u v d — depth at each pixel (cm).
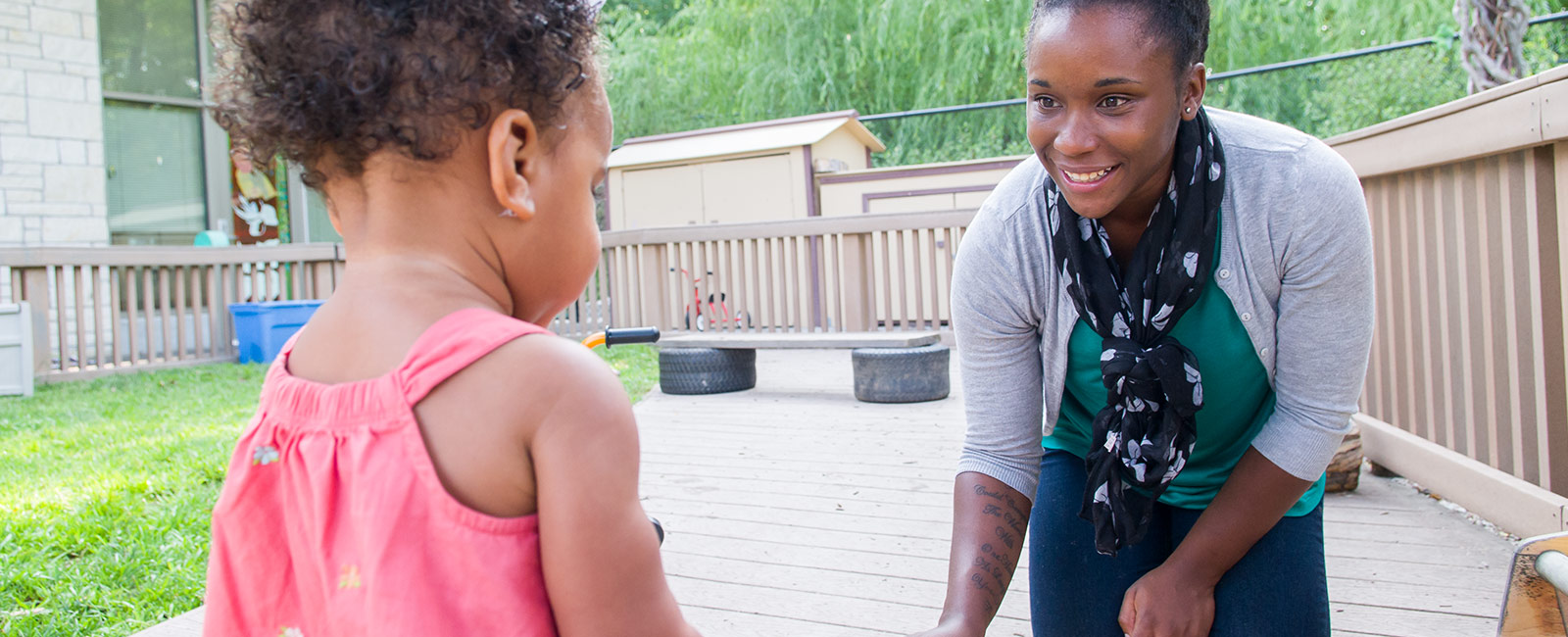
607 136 90
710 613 249
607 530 75
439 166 80
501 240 83
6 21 876
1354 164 370
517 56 79
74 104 918
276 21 78
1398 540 277
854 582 267
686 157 929
